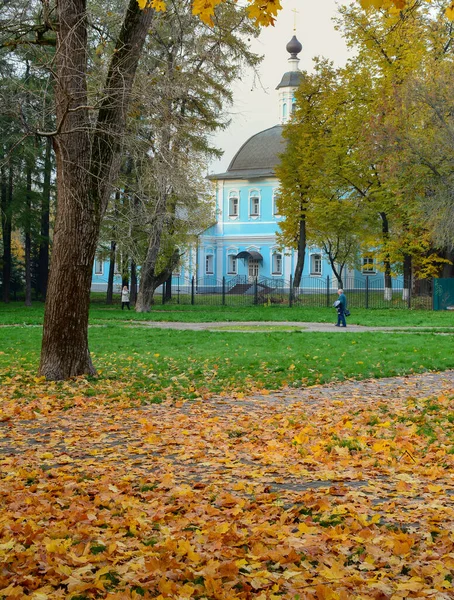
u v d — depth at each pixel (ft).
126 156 48.78
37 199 139.03
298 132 154.20
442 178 123.03
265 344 67.15
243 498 19.08
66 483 20.99
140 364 52.95
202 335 77.87
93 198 44.60
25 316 109.70
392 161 123.34
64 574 13.41
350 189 150.82
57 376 45.29
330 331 84.07
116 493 19.89
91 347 66.03
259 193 227.20
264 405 36.40
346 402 36.91
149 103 44.73
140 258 120.98
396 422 30.99
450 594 12.39
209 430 29.45
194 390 41.45
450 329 88.02
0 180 128.77
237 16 59.88
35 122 41.09
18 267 178.60
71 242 44.88
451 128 119.34
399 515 17.16
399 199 129.59
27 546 15.38
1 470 23.09
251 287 206.49
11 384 43.57
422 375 47.50
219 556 14.38
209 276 232.94
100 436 28.76
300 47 238.48
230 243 231.71
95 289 226.17
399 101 122.72
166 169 48.80
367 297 141.08
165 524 17.06
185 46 62.23
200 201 124.06
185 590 12.51
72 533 16.07
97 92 43.21
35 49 42.04
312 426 30.09
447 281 133.90
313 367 50.16
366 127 128.67
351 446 25.86
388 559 14.10
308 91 152.15
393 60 133.69
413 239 138.10
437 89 119.65
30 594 12.59
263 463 23.67
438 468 22.15
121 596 12.37
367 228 149.38
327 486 20.51
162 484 20.74
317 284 214.90
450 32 124.67
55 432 29.58
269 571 13.75
